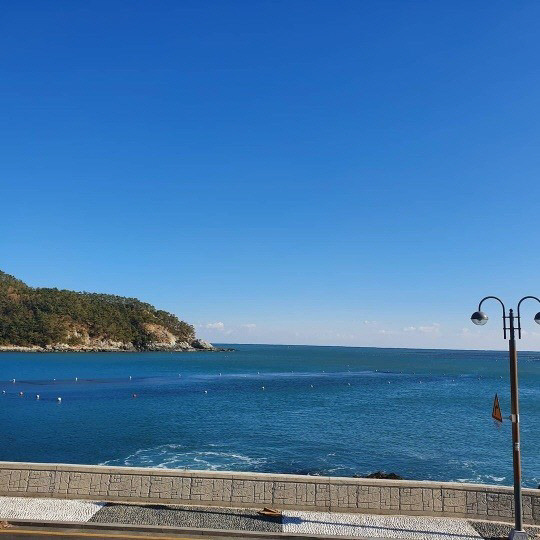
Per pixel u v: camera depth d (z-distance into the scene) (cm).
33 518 1405
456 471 3241
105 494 1572
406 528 1402
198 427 4722
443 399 7175
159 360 17938
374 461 3475
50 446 3869
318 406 6322
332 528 1390
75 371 12212
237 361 19162
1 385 8800
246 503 1538
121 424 4884
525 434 4466
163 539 1306
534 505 1478
